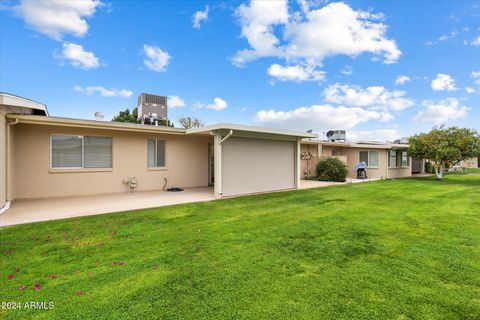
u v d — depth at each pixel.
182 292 3.15
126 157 11.13
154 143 12.00
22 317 2.69
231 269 3.76
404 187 13.56
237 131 10.41
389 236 5.32
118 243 4.84
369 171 19.66
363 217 6.94
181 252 4.41
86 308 2.83
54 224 6.03
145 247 4.64
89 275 3.58
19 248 4.56
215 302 2.94
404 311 2.79
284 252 4.42
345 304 2.91
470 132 15.82
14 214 6.97
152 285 3.31
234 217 6.89
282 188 12.73
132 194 10.69
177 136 12.65
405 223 6.33
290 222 6.39
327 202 9.19
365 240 5.06
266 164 11.98
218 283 3.36
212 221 6.46
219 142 9.99
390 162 19.89
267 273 3.64
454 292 3.18
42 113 9.52
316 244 4.82
